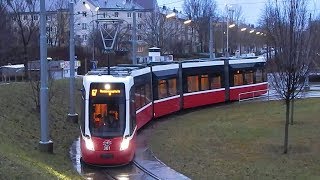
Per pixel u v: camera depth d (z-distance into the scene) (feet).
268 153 67.97
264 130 86.28
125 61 227.40
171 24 315.78
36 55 169.27
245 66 138.72
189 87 119.03
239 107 124.06
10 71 159.94
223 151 70.03
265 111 113.29
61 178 47.52
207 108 124.16
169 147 73.72
